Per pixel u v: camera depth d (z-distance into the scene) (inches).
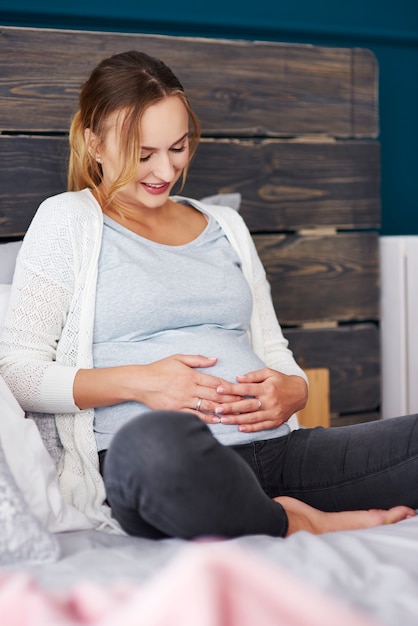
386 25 104.0
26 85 80.3
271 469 57.4
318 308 94.7
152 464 43.4
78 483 57.1
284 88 91.9
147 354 58.9
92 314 59.1
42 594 31.3
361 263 96.6
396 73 105.8
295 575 37.6
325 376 93.2
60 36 81.3
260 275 71.6
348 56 94.8
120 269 60.4
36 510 48.9
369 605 34.9
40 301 58.6
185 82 87.0
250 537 44.1
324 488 56.4
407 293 95.9
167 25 92.1
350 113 95.3
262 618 26.1
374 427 57.3
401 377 96.9
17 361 57.3
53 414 59.6
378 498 55.4
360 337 96.7
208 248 67.6
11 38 79.5
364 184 96.6
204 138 88.8
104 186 66.3
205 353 59.4
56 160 81.7
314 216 94.1
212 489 44.1
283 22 97.6
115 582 37.7
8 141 79.6
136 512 45.9
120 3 89.4
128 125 61.6
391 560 41.6
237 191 90.0
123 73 63.1
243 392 56.8
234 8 95.3
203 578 26.2
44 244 59.6
